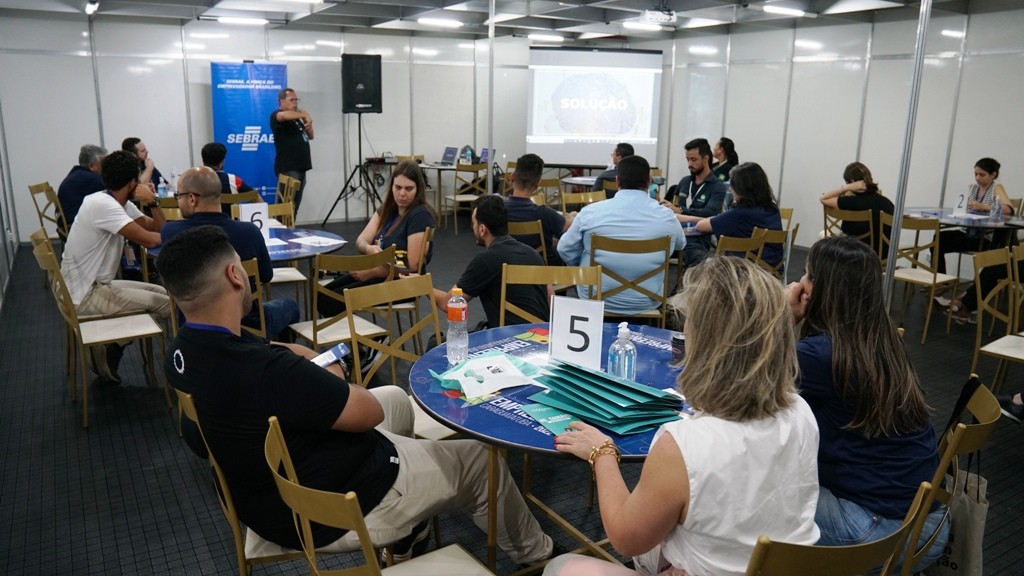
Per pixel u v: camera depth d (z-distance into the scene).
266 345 1.66
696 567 1.25
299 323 3.75
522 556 2.14
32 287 6.00
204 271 1.60
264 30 8.46
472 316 5.16
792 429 1.27
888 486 1.61
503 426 1.75
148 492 2.83
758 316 1.25
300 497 1.31
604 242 3.53
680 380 1.32
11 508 2.71
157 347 4.52
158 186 6.65
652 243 3.52
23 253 7.27
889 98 7.15
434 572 1.60
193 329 1.63
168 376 1.71
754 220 4.39
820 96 7.78
